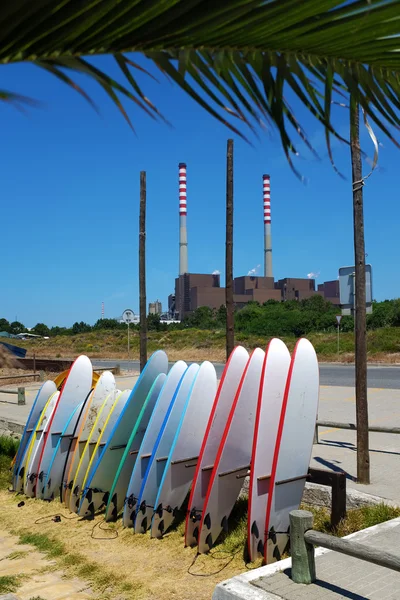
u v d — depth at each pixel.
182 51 1.37
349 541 3.30
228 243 8.84
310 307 62.66
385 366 23.50
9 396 17.09
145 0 1.18
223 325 55.91
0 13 1.14
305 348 5.02
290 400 4.78
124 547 5.31
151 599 4.21
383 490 5.91
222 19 1.27
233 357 5.55
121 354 41.94
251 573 3.79
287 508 4.76
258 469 4.74
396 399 12.88
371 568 3.85
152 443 5.98
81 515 6.20
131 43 1.30
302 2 1.25
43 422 7.39
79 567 4.89
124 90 1.34
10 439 9.67
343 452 7.89
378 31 1.36
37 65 1.29
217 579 4.47
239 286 133.50
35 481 7.12
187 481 5.74
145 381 6.38
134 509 5.77
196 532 5.21
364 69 1.55
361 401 6.18
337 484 4.87
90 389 7.54
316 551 4.16
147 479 5.66
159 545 5.27
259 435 4.79
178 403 5.97
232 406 5.15
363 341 6.20
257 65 1.45
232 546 5.02
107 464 6.29
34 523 6.19
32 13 1.15
